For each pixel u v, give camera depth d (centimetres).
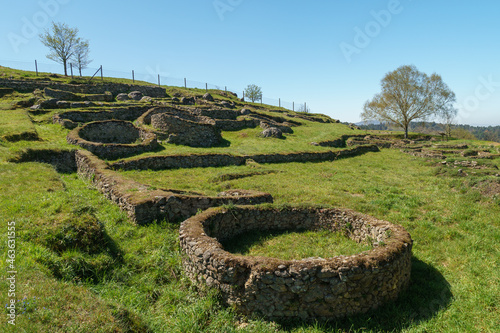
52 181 903
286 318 436
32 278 396
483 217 868
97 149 1524
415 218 894
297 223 781
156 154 1606
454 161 1934
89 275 496
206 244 512
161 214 758
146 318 409
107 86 3616
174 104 3259
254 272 441
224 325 423
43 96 2697
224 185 1230
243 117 3050
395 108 4422
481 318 453
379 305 471
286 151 2034
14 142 1450
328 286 439
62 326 322
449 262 630
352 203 1009
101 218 739
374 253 479
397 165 1997
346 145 2920
